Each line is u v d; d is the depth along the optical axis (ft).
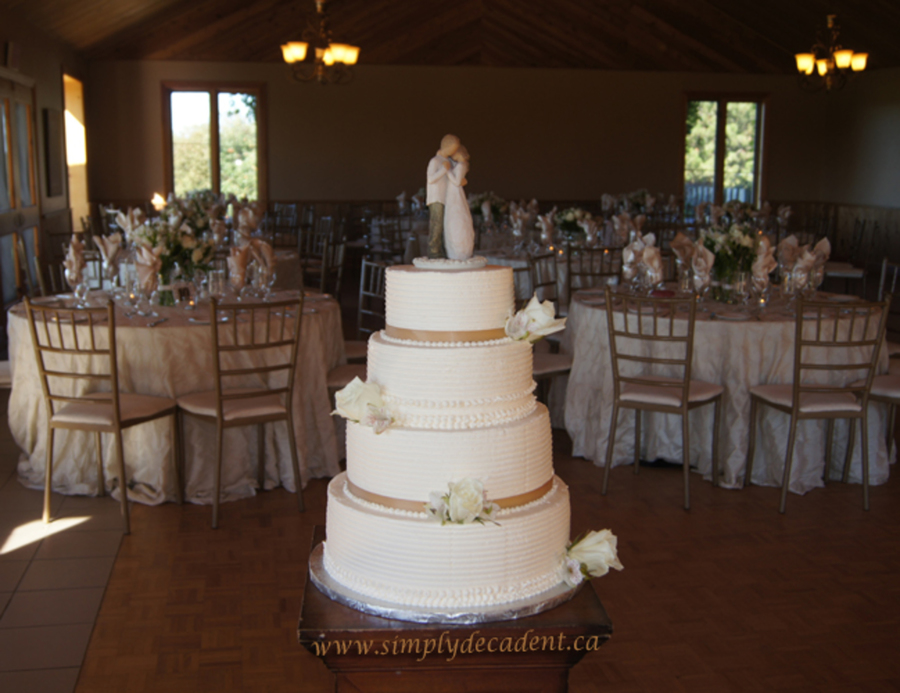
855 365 12.26
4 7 25.95
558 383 16.72
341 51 28.19
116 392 11.23
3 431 15.90
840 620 9.36
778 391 12.92
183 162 40.27
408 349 6.17
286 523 11.96
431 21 39.75
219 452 11.73
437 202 6.83
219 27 38.27
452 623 5.90
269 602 9.66
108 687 8.02
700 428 14.01
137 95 39.14
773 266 14.16
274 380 13.05
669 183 43.06
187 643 8.80
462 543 5.98
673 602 9.73
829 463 13.89
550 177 42.50
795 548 11.23
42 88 30.58
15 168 26.91
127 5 31.94
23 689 7.96
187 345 12.51
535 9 39.42
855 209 41.09
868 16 33.45
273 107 40.29
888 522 12.14
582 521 12.11
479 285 6.25
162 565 10.57
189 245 14.14
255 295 14.93
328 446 13.62
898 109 37.83
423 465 6.06
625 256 16.03
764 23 38.37
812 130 43.42
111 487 12.93
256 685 8.08
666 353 13.76
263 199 40.88
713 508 12.63
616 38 40.60
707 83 42.39
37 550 10.95
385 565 6.11
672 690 8.05
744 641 8.91
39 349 11.46
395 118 41.16
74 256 14.07
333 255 26.43
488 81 41.47
